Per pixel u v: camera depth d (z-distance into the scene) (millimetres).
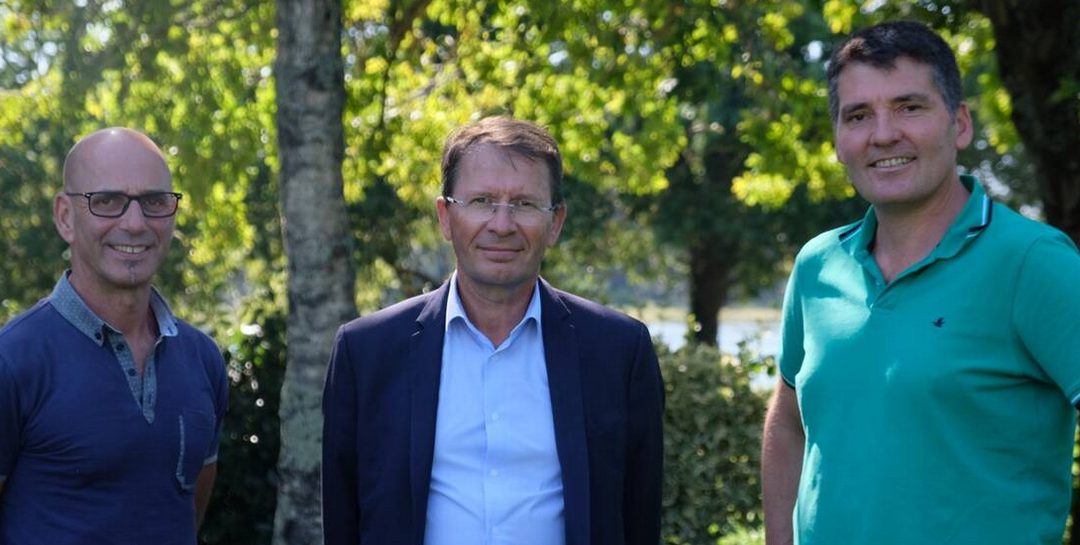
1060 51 7656
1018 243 2621
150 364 3197
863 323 2768
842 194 10273
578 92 9562
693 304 24328
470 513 2938
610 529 3025
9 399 2988
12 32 8812
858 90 2781
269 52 8984
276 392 6906
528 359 3047
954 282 2666
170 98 8805
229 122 9078
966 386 2609
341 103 5957
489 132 3010
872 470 2688
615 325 3123
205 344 3443
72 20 8461
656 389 3164
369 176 9500
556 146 3072
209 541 6789
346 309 5938
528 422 3000
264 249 17250
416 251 19828
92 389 3066
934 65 2752
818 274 2936
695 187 22203
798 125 9555
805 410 2895
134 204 3139
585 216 20953
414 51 9203
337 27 5910
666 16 8609
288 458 5906
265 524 6805
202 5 8609
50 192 20156
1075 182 7816
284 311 7148
